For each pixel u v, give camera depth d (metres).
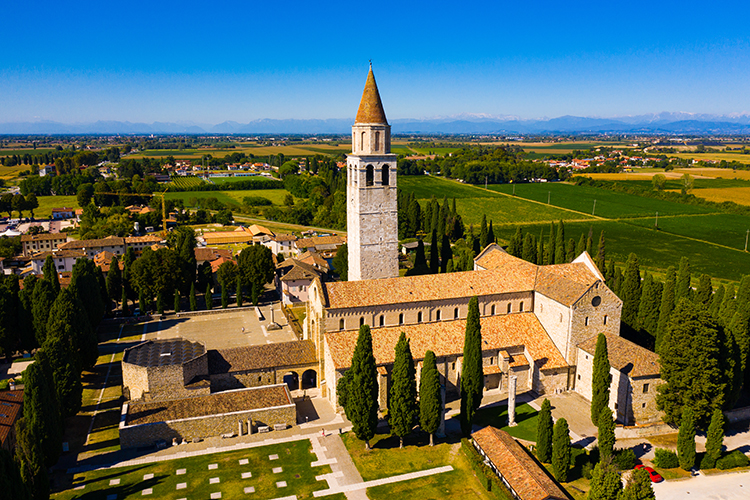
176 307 137.25
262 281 146.38
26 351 108.56
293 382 96.94
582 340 89.94
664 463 69.81
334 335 87.75
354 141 101.25
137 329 125.69
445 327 92.19
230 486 65.88
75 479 67.31
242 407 80.38
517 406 85.62
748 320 85.94
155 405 80.19
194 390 84.19
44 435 65.31
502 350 89.88
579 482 67.00
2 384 90.62
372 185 100.56
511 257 111.94
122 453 73.62
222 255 182.62
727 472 69.31
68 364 77.88
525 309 99.00
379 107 98.38
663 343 77.44
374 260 103.88
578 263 102.44
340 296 89.75
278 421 80.44
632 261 110.88
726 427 80.62
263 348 94.44
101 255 181.75
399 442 76.38
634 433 77.56
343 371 82.88
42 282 103.06
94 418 83.31
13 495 47.84
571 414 82.94
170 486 65.81
